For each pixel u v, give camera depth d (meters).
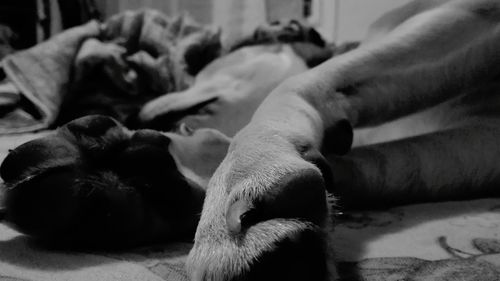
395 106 0.31
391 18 0.43
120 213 0.25
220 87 0.56
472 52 0.33
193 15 1.40
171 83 0.66
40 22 1.24
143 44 0.70
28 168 0.24
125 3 1.50
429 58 0.32
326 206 0.20
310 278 0.19
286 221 0.19
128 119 0.66
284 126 0.25
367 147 0.35
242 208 0.20
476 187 0.36
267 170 0.21
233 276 0.19
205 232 0.21
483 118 0.38
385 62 0.31
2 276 0.24
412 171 0.34
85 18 1.29
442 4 0.36
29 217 0.24
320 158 0.23
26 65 0.68
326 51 0.60
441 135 0.36
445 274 0.25
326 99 0.29
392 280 0.24
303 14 1.10
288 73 0.55
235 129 0.52
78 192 0.24
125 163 0.26
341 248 0.28
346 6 0.97
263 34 0.63
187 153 0.30
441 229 0.31
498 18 0.34
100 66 0.66
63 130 0.26
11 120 0.72
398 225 0.32
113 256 0.26
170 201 0.27
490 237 0.30
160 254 0.27
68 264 0.25
